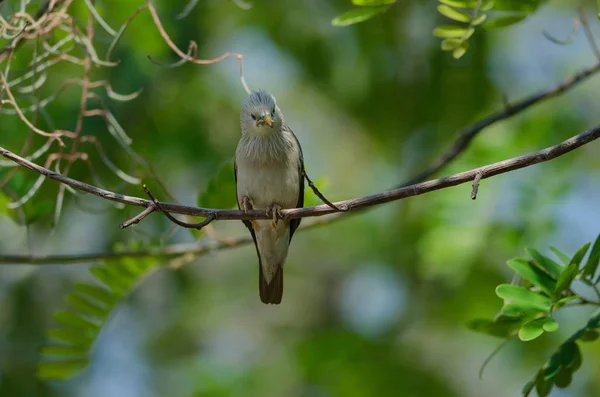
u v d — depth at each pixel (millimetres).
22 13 8227
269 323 16531
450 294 12617
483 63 12773
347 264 16188
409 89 13133
